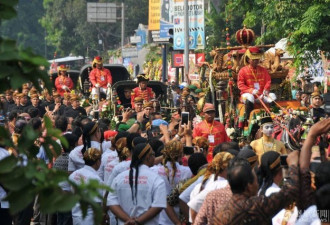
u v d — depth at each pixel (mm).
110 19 84375
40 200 5785
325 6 28375
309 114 18562
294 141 17312
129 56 68562
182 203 11328
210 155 18516
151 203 11438
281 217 8734
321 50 29406
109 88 30078
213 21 54438
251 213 7930
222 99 21547
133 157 11523
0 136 6402
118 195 11578
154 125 19781
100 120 21734
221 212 8062
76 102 27594
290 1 29328
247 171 8102
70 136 15633
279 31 30672
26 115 21344
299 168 8000
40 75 6078
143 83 27750
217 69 22609
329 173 7867
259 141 16547
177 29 39094
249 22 31188
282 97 22203
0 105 7719
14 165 5949
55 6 106125
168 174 12570
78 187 5836
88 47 104562
